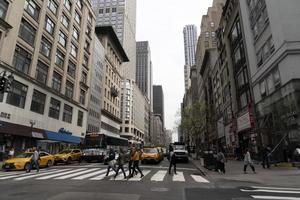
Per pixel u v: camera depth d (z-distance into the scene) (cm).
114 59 8231
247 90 3291
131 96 12694
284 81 2269
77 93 5006
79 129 5053
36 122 3550
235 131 3747
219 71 5066
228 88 4291
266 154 2044
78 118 5069
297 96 2088
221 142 5094
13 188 1073
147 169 2098
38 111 3644
